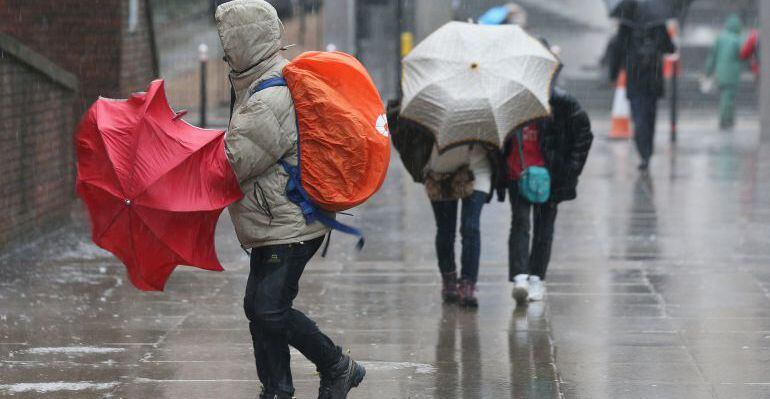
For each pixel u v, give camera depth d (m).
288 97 15.57
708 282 27.28
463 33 23.73
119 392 18.61
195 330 22.91
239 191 15.74
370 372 19.83
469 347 21.53
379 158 15.89
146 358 20.75
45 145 33.38
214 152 15.68
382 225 36.19
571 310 24.55
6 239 30.27
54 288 26.73
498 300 25.62
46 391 18.62
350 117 15.62
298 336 16.50
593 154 53.47
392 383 19.17
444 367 20.16
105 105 15.88
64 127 35.25
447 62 23.27
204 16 96.25
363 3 85.25
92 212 15.83
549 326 23.12
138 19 43.66
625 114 60.22
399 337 22.34
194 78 77.00
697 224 35.56
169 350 21.31
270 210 15.77
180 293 26.41
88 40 40.91
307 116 15.60
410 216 37.88
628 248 31.89
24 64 31.14
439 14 50.56
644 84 46.84
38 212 32.88
